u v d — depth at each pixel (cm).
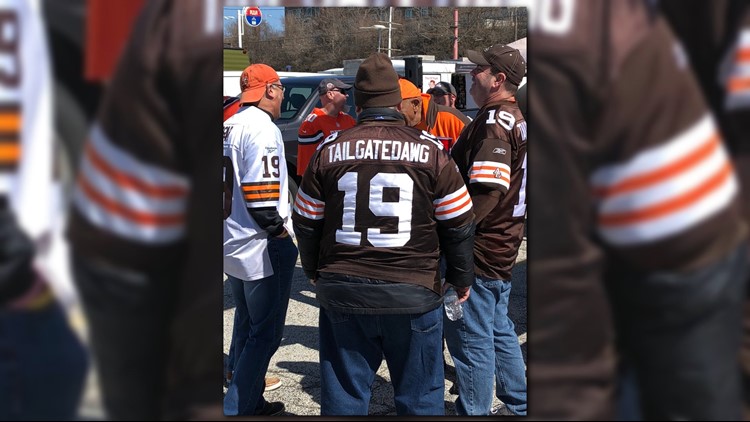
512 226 291
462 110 881
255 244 303
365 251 242
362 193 243
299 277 582
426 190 244
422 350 248
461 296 273
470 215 252
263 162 294
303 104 741
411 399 252
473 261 265
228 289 550
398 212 241
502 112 282
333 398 252
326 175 250
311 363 402
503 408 337
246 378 311
